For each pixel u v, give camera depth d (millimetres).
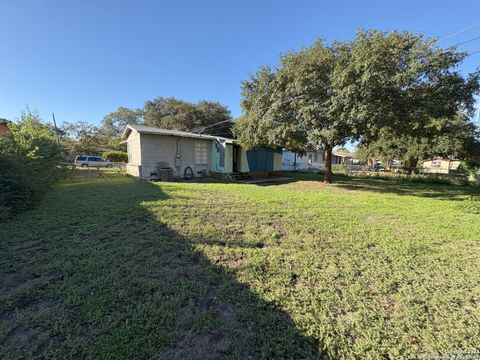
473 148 16672
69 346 1608
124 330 1751
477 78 8562
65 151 9922
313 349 1668
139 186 9008
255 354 1605
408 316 2006
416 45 8281
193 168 14086
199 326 1817
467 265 3002
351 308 2105
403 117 8492
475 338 1786
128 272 2576
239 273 2648
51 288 2254
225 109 33062
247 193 8117
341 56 9102
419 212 5984
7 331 1727
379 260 3074
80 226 4055
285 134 10359
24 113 9992
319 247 3480
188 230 4043
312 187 11273
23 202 4949
